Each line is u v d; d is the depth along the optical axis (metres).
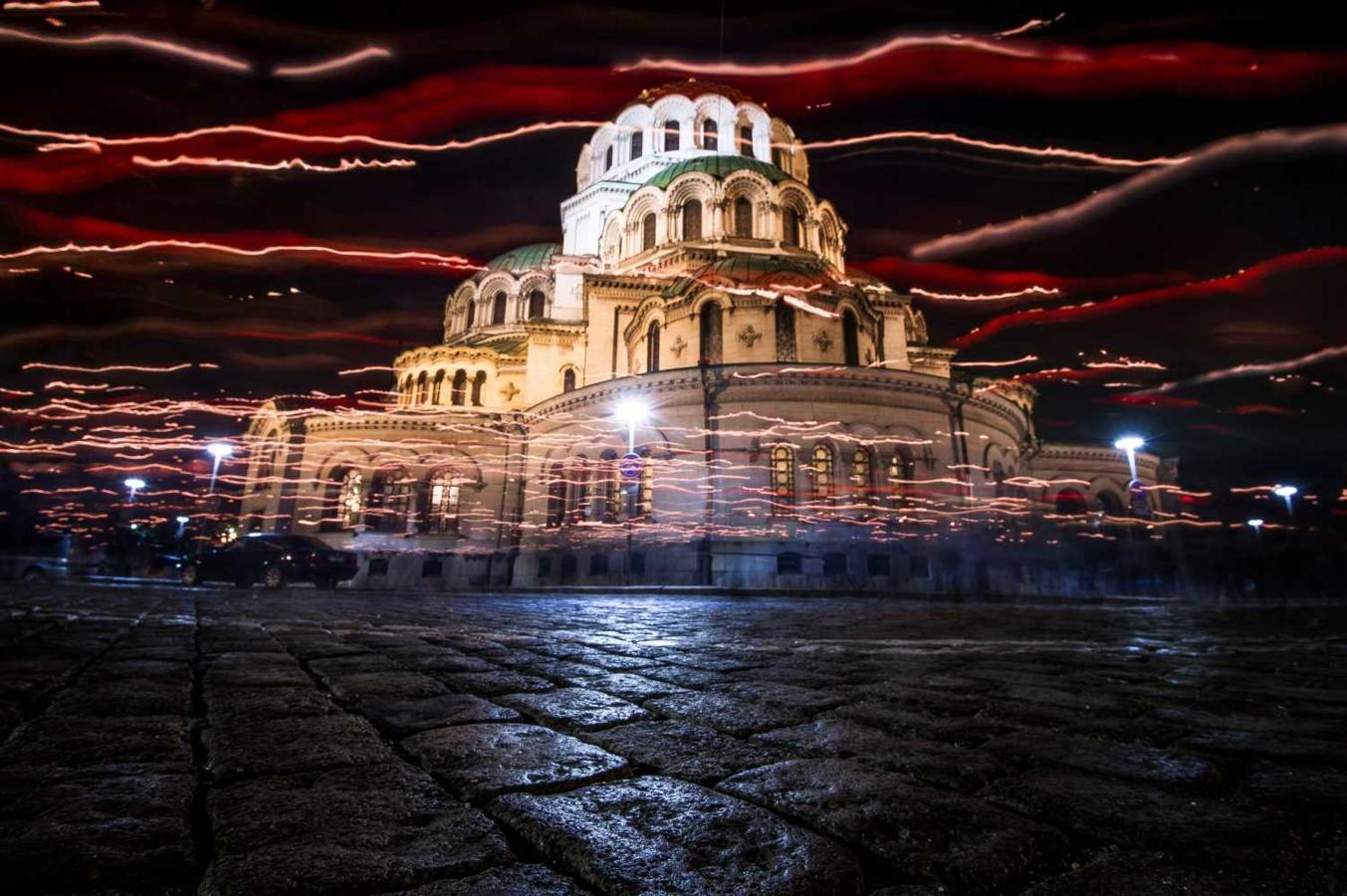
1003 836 1.52
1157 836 1.53
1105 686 3.67
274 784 1.87
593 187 39.66
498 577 29.59
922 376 25.83
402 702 3.04
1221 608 14.45
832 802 1.75
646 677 3.89
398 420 31.69
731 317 27.12
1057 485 34.38
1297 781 1.95
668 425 25.41
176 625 6.43
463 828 1.58
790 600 16.44
